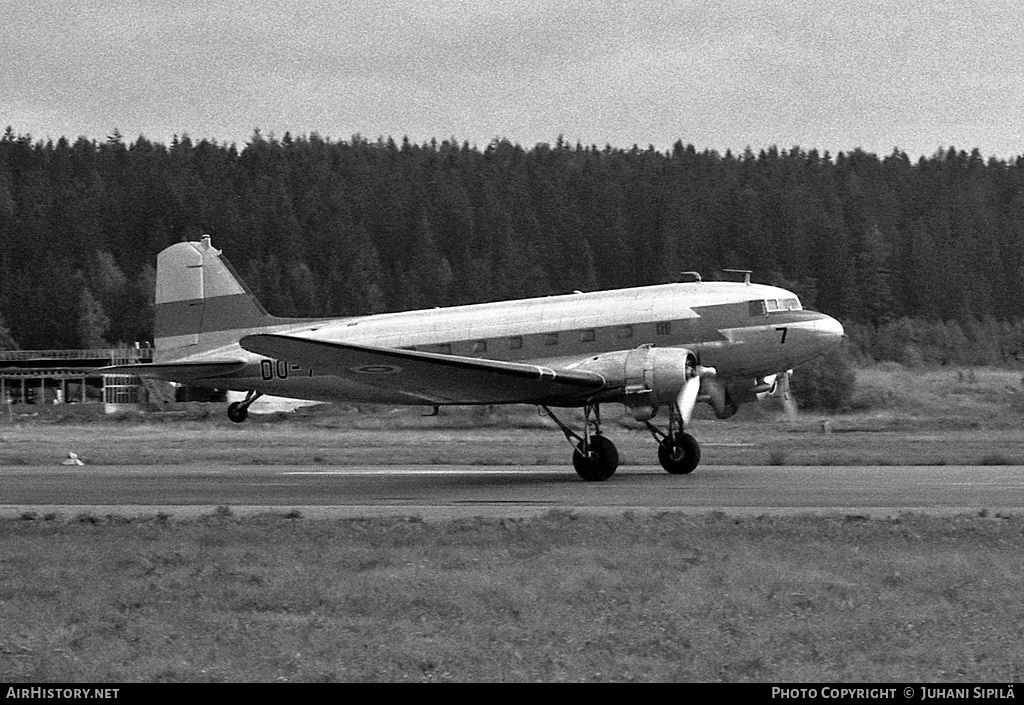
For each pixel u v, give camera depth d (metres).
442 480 84.50
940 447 117.44
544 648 36.47
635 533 55.28
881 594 43.09
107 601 43.81
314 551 52.62
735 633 37.91
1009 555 49.28
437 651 36.19
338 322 104.50
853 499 67.25
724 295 90.00
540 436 146.50
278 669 34.56
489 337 94.81
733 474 85.38
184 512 65.75
